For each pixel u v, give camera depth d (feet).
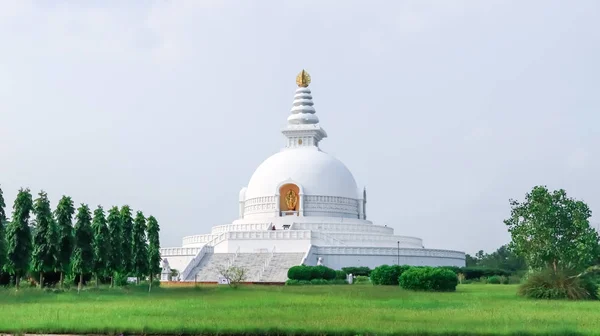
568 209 243.19
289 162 527.40
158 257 336.08
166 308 171.01
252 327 132.26
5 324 136.05
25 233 266.98
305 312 159.74
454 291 268.82
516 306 184.03
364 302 193.67
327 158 538.06
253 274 403.75
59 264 279.28
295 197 516.32
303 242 442.91
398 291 260.42
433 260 469.98
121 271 310.86
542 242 241.55
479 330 130.21
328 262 437.17
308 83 583.17
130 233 321.73
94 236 299.79
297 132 555.69
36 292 243.19
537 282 223.30
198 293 245.24
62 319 143.84
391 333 126.82
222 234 460.55
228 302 192.03
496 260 635.66
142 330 131.75
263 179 529.04
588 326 136.56
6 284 306.14
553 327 134.10
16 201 269.44
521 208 252.01
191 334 130.82
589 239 235.61
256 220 517.96
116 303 190.70
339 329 130.41
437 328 131.85
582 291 217.56
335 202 517.14
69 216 287.69
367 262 442.91
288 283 353.92
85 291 263.90
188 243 513.45
